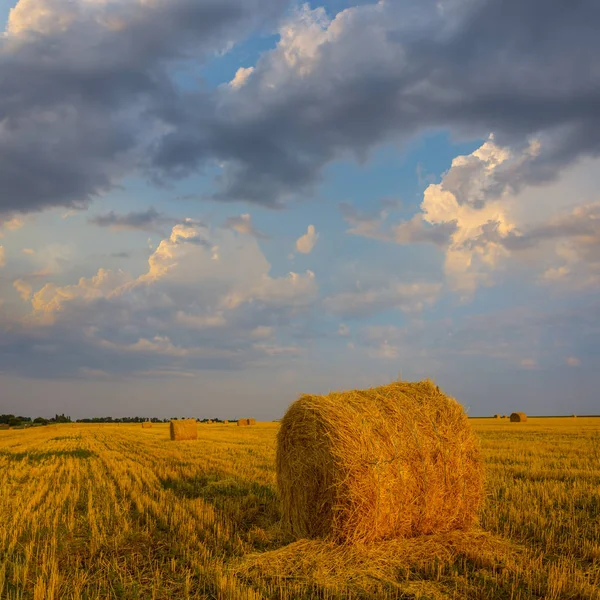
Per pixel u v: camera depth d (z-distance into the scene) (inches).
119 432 2110.0
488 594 255.9
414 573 292.8
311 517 364.8
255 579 281.9
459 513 369.4
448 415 380.5
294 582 278.8
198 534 365.7
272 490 525.0
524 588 263.0
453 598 253.3
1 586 268.4
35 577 289.0
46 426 3747.5
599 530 352.8
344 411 358.3
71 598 253.9
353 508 332.2
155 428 2815.0
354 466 335.6
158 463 772.6
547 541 330.6
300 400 399.5
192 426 1425.9
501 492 479.8
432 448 361.7
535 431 1437.0
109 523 399.5
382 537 340.8
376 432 350.3
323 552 322.7
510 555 310.8
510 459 718.5
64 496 503.2
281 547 342.6
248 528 394.0
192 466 716.7
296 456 387.5
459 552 324.8
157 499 486.0
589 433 1330.0
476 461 381.4
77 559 313.1
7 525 399.9
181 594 262.8
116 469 709.3
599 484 515.5
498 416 3282.5
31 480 642.8
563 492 464.8
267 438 1382.9
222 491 525.0
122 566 305.0
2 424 4389.8
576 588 255.1
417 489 353.4
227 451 956.0
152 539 356.5
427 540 344.5
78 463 815.1
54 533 364.8
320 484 358.9
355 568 300.2
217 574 280.5
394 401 381.1
